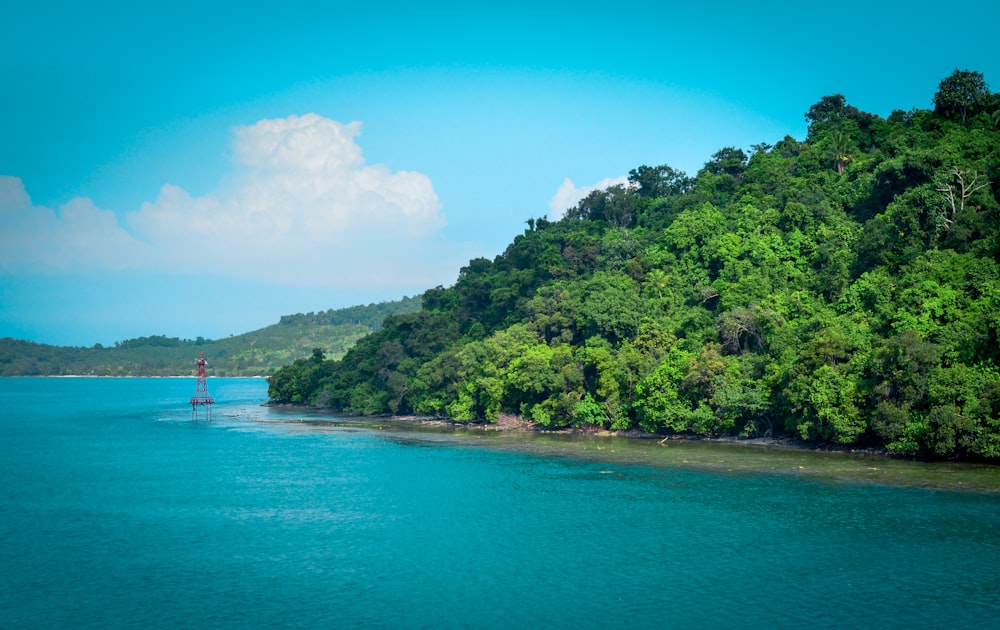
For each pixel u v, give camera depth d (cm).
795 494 8975
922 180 14738
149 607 5653
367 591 5953
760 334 14288
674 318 16650
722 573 6222
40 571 6525
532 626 5222
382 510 8644
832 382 11762
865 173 17738
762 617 5300
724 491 9269
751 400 13050
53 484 10631
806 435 12188
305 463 12381
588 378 16362
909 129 19038
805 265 16238
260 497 9506
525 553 6875
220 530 7856
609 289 17762
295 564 6656
